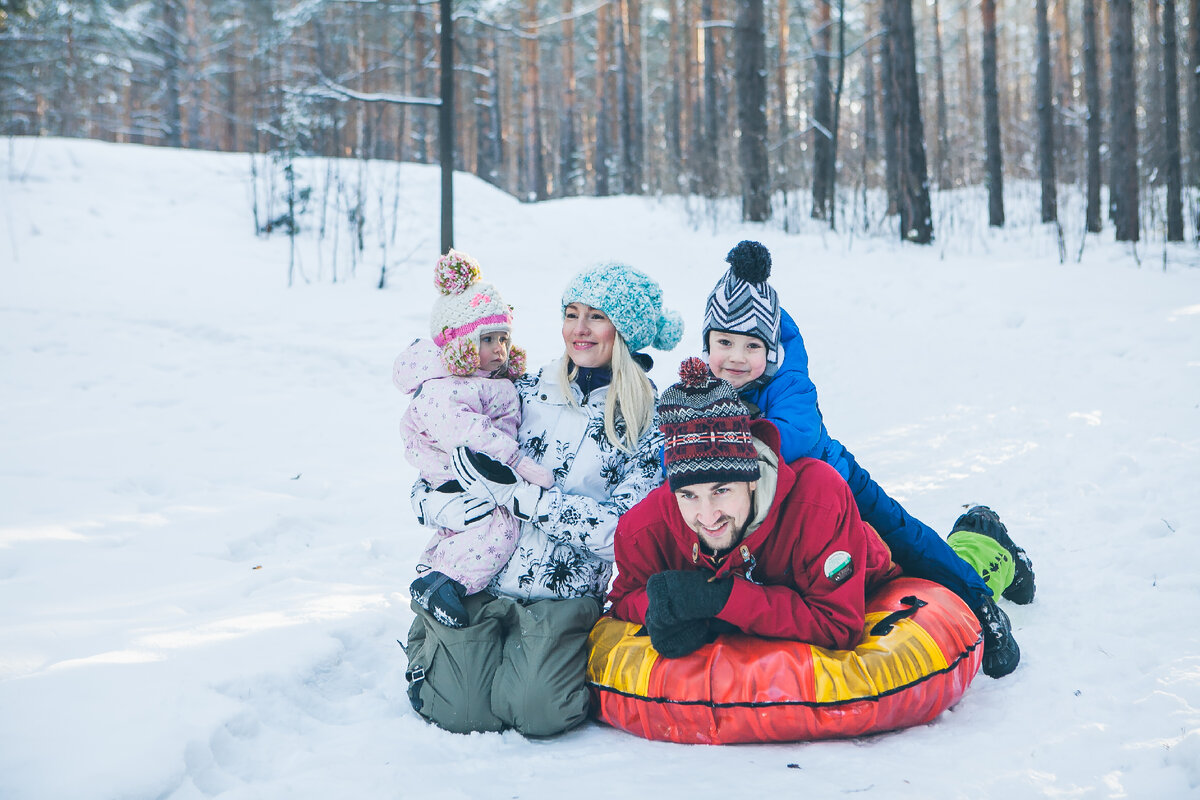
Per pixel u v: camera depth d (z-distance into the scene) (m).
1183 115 26.73
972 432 6.21
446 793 2.38
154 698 2.74
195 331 9.56
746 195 18.45
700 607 2.65
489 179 34.78
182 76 34.88
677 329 3.24
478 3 26.81
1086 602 3.55
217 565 4.34
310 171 17.05
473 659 2.83
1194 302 9.41
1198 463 4.98
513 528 2.95
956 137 32.19
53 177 15.20
